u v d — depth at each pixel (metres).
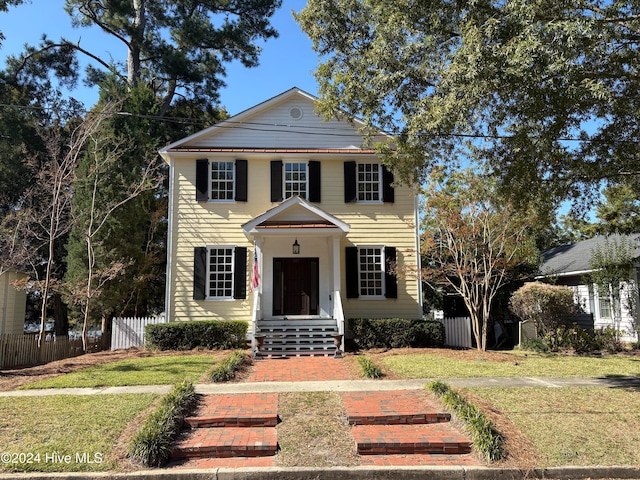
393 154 12.83
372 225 18.50
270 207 18.31
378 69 11.35
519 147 9.41
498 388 9.85
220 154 18.23
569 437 7.22
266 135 18.83
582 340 16.20
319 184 18.55
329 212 18.48
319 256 18.19
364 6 12.50
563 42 7.65
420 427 7.64
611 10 8.23
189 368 12.21
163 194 26.19
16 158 25.14
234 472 6.21
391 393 9.39
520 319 19.45
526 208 11.25
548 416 8.05
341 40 13.16
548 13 8.21
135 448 6.48
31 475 6.02
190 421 7.66
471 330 18.52
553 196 10.45
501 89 8.58
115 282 19.27
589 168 9.60
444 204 15.61
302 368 12.43
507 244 16.08
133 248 19.84
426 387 9.56
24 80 29.08
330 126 19.00
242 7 30.47
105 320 20.73
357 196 18.69
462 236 15.71
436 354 14.57
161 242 23.62
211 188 18.25
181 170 18.28
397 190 18.75
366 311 17.98
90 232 18.00
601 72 8.93
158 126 24.72
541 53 7.61
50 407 8.43
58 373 12.14
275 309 17.84
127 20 28.50
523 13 7.94
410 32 10.98
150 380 10.77
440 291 22.70
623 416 8.03
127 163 20.94
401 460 6.64
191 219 18.03
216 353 15.12
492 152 11.05
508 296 20.70
